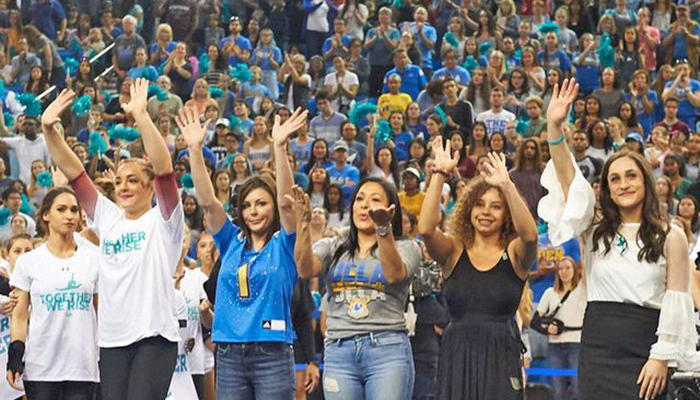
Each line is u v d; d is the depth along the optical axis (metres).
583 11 27.25
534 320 14.73
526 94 23.28
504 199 9.02
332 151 20.80
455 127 21.72
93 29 27.47
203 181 9.67
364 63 25.34
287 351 9.48
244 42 26.12
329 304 9.41
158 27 26.42
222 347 9.51
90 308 10.56
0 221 18.70
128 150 21.58
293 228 9.45
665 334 8.15
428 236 8.95
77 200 10.44
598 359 8.38
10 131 22.38
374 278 9.20
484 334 8.84
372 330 9.16
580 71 25.19
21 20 27.25
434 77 24.61
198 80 23.25
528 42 25.95
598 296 8.46
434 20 27.25
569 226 8.48
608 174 8.45
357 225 9.35
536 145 18.31
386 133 20.53
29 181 21.38
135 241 9.62
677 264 8.25
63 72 26.02
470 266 8.98
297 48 27.30
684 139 20.56
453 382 8.88
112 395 9.49
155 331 9.48
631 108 22.06
